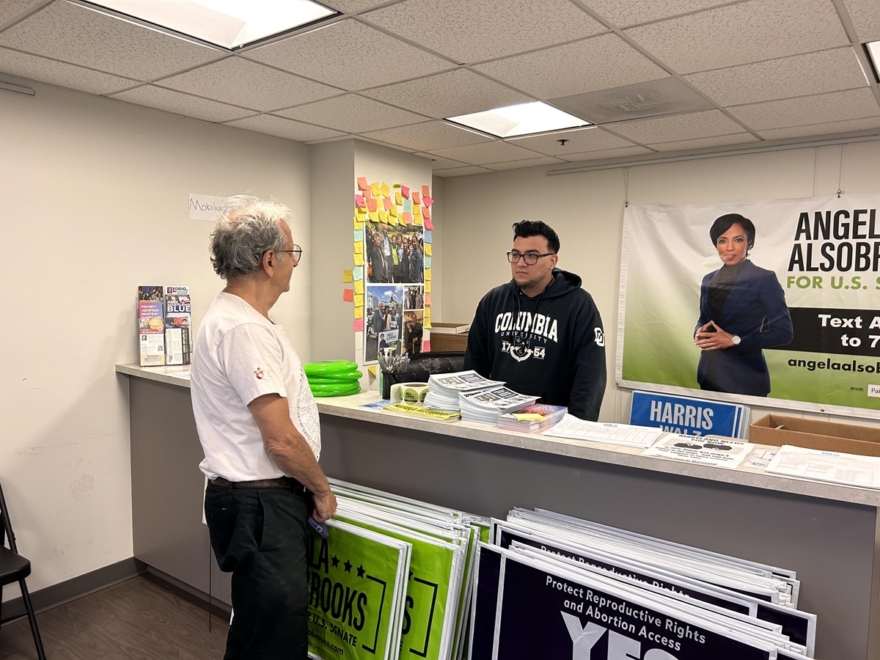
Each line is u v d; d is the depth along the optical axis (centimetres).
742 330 371
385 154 383
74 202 269
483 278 485
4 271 249
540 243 234
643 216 403
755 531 144
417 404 204
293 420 157
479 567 162
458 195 494
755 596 133
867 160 330
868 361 335
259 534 150
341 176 366
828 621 137
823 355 347
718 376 381
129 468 295
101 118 277
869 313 333
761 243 362
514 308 251
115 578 289
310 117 312
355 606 168
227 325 150
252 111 301
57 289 266
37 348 261
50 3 182
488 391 200
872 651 142
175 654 230
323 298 381
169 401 270
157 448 278
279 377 149
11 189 250
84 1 181
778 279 358
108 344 284
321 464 224
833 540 135
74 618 257
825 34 201
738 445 160
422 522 174
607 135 345
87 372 277
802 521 138
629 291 411
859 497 126
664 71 240
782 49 214
